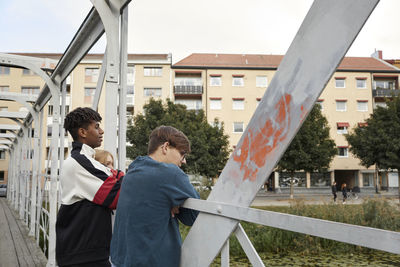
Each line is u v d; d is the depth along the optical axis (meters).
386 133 19.53
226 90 32.44
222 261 0.91
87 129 1.62
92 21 2.39
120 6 2.10
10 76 33.53
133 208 1.08
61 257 1.41
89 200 1.41
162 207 1.05
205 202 0.97
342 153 31.69
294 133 0.68
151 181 1.07
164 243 1.05
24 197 8.02
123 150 2.08
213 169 20.64
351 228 0.53
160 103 21.44
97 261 1.39
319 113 21.84
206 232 0.98
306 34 0.66
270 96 0.75
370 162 20.23
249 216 0.78
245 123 32.06
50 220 3.40
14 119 7.95
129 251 1.06
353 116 32.06
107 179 1.41
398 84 33.75
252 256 0.80
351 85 32.41
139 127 20.19
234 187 0.86
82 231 1.40
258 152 0.78
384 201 6.05
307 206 6.46
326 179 31.38
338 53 0.59
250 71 32.66
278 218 0.69
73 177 1.43
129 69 32.69
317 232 0.60
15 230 6.55
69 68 3.34
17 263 4.05
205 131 21.59
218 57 36.50
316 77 0.63
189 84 33.78
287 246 5.23
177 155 1.22
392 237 0.47
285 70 0.72
